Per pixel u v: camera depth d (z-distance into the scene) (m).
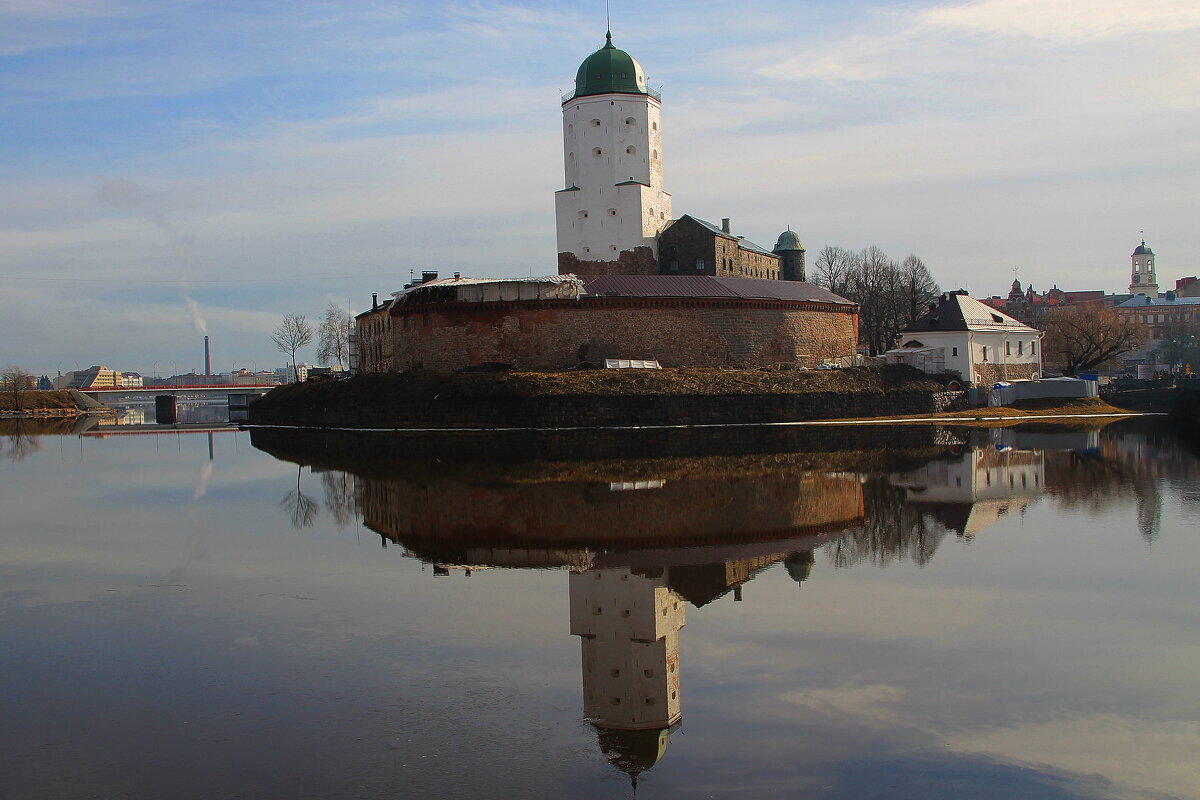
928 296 145.38
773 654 21.89
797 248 151.88
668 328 103.38
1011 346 120.69
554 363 101.12
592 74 128.12
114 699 19.72
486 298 101.75
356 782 16.02
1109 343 129.62
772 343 108.94
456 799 15.40
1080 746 17.05
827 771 16.17
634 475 53.31
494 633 23.81
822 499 44.22
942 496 44.84
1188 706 18.70
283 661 21.92
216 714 18.88
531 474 54.19
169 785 15.96
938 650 22.05
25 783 16.09
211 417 199.75
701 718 18.33
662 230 130.12
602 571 30.38
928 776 15.98
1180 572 29.25
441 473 55.56
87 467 67.12
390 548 34.28
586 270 128.50
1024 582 28.22
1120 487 46.94
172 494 50.50
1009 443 72.25
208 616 25.72
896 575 29.33
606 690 19.75
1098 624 23.92
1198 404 95.88
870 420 97.88
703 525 38.00
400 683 20.38
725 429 88.00
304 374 195.50
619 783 15.86
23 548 35.47
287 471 59.25
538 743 17.36
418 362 104.38
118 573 31.02
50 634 24.23
